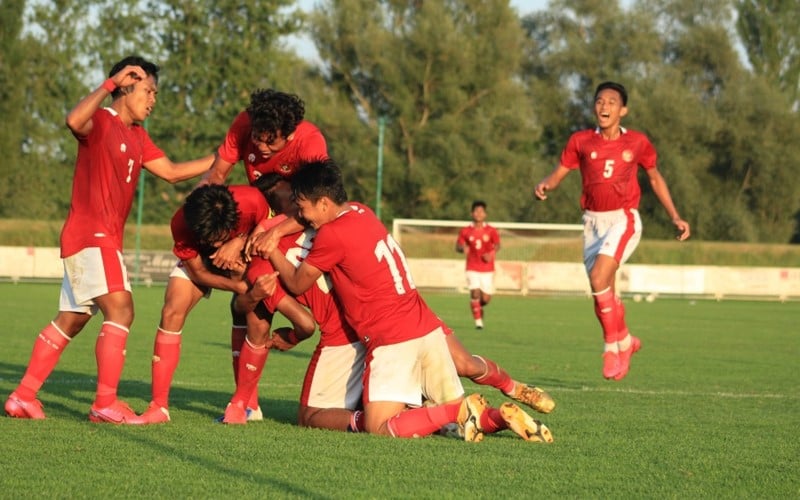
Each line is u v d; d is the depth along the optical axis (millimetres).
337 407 10625
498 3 83188
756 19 92625
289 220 10297
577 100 94000
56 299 39156
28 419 10781
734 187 86125
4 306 34625
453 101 82062
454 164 80312
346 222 10117
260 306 10586
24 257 54781
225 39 74812
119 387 14664
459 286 55750
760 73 92562
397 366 10102
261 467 8211
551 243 56656
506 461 8742
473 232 33188
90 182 10594
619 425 11406
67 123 10180
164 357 10852
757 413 12992
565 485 7816
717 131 84125
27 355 19375
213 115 73000
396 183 82500
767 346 26234
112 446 9078
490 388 15820
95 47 76750
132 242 59000
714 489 7832
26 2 77188
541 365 20078
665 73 87688
